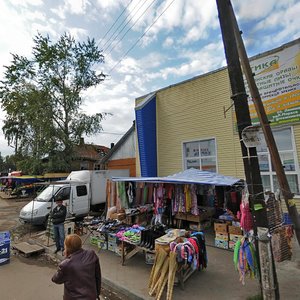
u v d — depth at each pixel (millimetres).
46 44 23703
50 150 23250
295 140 8453
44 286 5301
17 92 25703
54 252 7520
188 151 12062
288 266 5574
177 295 4465
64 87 24359
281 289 4523
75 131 24156
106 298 4812
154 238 5676
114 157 19125
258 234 3730
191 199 7965
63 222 7664
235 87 3990
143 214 8922
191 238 5059
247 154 3871
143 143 12914
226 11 4070
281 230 4254
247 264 3971
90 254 3205
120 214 8445
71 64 24719
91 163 31312
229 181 7559
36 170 23609
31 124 23812
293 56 8594
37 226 11508
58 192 11594
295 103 8484
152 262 6000
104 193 13891
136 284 5043
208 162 11234
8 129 31094
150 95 13758
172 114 12727
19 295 4887
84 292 2904
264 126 4164
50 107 23062
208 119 11180
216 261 6094
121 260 6414
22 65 24656
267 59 9164
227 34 4055
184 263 4660
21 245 8055
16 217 14352
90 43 24688
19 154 28938
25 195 25297
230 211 7641
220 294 4465
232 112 10305
